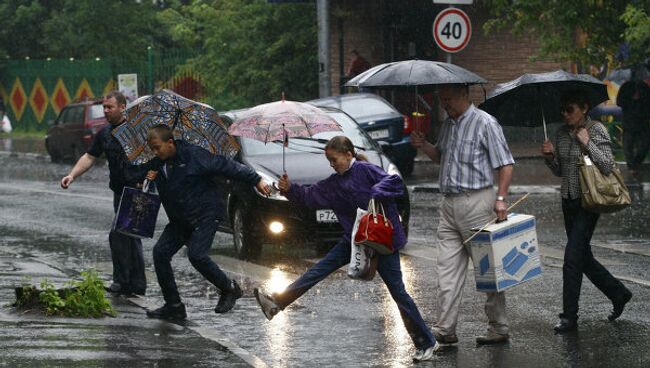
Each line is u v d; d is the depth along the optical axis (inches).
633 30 1031.0
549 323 510.9
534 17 1141.7
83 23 2251.5
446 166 470.9
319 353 461.1
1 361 412.2
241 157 748.6
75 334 470.0
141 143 533.0
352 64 1595.7
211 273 502.6
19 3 2388.0
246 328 512.7
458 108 470.9
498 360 444.1
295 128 490.0
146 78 2191.2
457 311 473.4
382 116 1192.8
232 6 1779.0
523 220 464.1
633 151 1181.7
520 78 504.7
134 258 594.6
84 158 588.7
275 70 1689.2
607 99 520.7
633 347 461.7
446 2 1035.3
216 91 1803.6
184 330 490.0
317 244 773.9
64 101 2294.5
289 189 454.9
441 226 477.7
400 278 448.5
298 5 1681.8
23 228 906.1
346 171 449.1
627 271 640.4
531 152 1409.9
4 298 564.7
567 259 495.5
